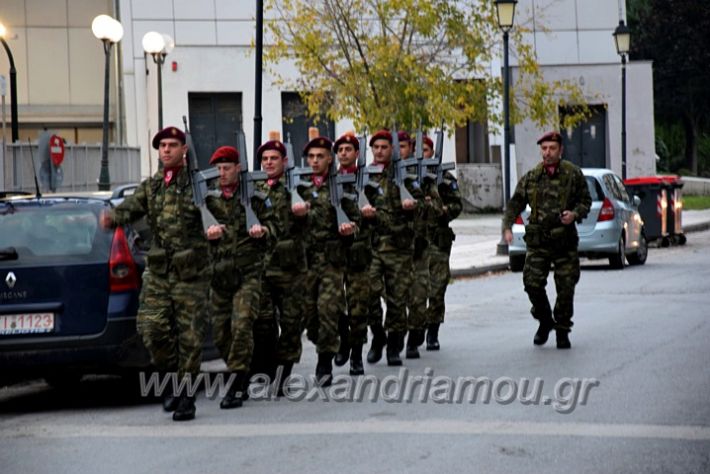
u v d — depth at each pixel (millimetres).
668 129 122500
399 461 13742
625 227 41906
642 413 16203
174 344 17266
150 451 14789
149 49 50531
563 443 14523
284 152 18875
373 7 49562
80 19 79938
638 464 13383
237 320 17703
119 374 18672
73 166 55281
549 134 22391
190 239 16938
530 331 25422
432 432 15336
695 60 114562
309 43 49406
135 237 18438
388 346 21156
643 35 115562
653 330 24828
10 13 79000
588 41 84375
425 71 48844
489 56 52000
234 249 17750
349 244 19516
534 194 22453
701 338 23484
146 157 74438
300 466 13641
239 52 74875
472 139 83438
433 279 22812
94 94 80062
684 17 114125
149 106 74562
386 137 21062
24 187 48406
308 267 19344
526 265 22594
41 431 16484
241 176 17812
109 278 17969
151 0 74688
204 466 13820
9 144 48031
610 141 85062
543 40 83875
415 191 21219
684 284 35344
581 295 32656
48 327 17844
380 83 48281
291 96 75250
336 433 15477
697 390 17828
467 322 27422
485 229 64562
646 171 85938
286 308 18719
